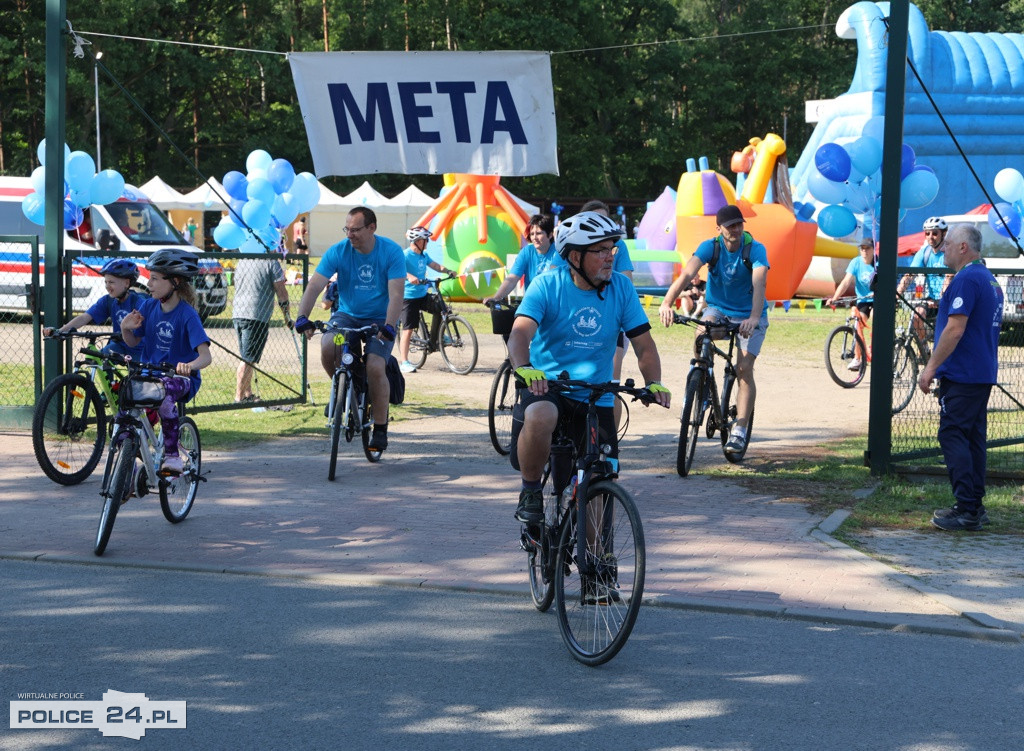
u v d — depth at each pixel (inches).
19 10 2167.8
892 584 289.9
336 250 434.6
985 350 351.6
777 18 2719.0
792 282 1133.7
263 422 549.6
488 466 446.9
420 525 350.9
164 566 304.3
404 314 729.0
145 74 2285.9
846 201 780.0
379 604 275.0
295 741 194.7
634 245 1304.1
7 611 266.1
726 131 2859.3
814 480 422.3
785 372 765.3
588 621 237.1
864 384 721.6
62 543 326.6
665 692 219.0
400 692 217.8
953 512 352.8
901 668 232.8
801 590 284.2
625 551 229.5
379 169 556.4
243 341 571.8
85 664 231.3
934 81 1455.5
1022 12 2842.0
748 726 202.8
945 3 2878.9
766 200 1151.6
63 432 398.9
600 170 2561.5
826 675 228.7
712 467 448.5
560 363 255.6
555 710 209.6
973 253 354.6
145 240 978.1
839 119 1450.5
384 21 2485.2
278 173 745.0
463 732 199.3
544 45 2454.5
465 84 546.6
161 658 235.1
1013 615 266.7
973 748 194.9
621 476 426.3
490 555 317.1
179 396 339.6
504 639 249.9
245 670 228.7
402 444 494.6
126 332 347.3
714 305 450.0
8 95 2278.5
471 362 725.9
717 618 265.9
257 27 2486.5
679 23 2709.2
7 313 938.7
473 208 1165.7
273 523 352.5
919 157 1450.5
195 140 2486.5
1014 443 467.8
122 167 2477.9
